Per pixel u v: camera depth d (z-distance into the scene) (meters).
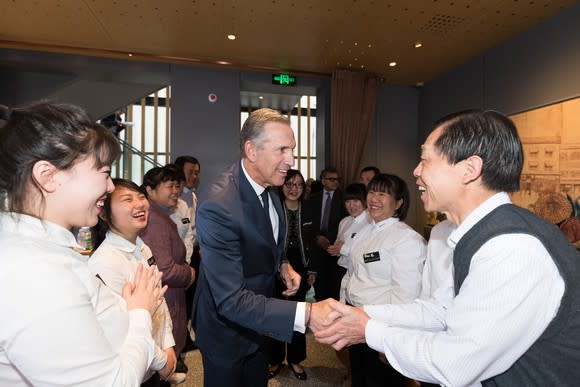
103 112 4.79
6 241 0.56
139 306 0.81
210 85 4.46
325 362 2.54
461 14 3.04
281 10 3.09
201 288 1.34
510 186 0.76
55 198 0.60
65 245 0.61
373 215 1.79
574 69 2.74
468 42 3.54
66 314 0.53
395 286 1.60
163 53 4.11
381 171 4.94
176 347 1.91
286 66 4.43
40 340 0.51
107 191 0.66
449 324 0.71
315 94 5.25
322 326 1.00
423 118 4.92
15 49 4.02
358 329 0.96
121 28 3.50
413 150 5.05
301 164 8.53
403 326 1.05
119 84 4.82
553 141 2.88
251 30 3.48
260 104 6.52
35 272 0.53
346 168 4.55
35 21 3.38
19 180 0.58
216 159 4.48
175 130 4.39
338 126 4.55
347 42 3.70
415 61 4.11
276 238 1.43
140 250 1.51
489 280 0.65
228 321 1.25
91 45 3.92
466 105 4.05
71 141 0.59
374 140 4.91
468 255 0.71
